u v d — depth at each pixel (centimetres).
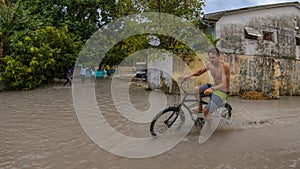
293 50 1504
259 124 531
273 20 1438
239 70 953
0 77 1139
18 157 358
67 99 873
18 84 1138
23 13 1385
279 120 567
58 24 1698
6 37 1248
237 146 402
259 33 1377
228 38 1322
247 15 1366
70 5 1730
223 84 475
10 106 736
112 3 1709
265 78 973
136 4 1129
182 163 339
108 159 353
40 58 1220
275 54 1441
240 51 1348
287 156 364
